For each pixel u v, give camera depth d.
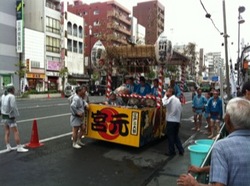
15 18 39.44
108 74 10.82
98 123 8.55
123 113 8.15
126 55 10.18
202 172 2.79
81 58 53.44
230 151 2.04
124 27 66.31
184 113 19.00
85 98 9.40
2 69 37.44
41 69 42.59
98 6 62.72
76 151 7.94
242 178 1.98
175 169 6.56
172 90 7.80
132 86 10.54
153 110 8.81
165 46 8.60
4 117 7.54
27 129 10.81
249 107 2.15
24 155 7.36
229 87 14.91
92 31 62.06
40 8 43.50
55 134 10.12
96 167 6.61
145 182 5.70
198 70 85.25
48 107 19.70
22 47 39.16
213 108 9.87
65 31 47.72
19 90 38.47
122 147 8.53
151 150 8.33
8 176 5.83
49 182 5.56
